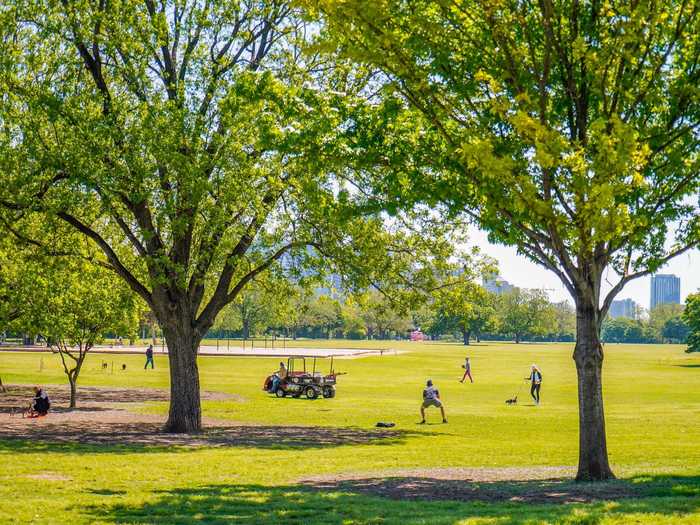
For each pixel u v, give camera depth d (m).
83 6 24.27
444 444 24.31
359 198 16.59
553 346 186.75
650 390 49.56
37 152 23.31
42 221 26.28
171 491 14.64
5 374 57.00
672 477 15.26
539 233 14.40
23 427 28.06
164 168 24.36
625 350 171.12
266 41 27.22
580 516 10.74
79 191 23.64
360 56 13.02
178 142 23.45
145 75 24.62
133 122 24.02
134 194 23.48
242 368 68.44
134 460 19.38
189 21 25.53
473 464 19.55
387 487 15.24
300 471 17.95
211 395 44.03
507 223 15.11
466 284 28.33
